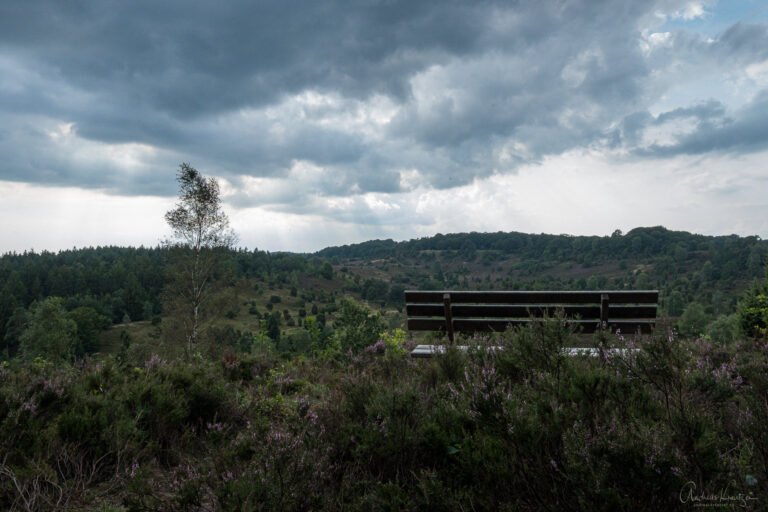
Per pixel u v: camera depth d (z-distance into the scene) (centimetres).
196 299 3722
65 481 283
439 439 266
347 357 717
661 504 181
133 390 387
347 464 266
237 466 250
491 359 402
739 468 203
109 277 17112
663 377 263
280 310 18175
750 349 470
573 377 301
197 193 3797
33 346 7325
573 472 191
